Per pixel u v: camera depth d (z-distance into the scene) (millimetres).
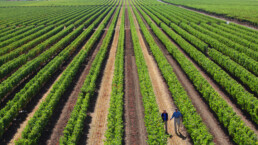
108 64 41219
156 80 34062
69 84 32031
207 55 45469
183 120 22688
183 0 191625
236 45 46062
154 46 46781
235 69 33562
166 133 21719
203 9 116438
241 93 25641
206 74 35969
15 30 73062
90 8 145000
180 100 24844
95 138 21469
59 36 60375
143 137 21438
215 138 20953
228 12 100125
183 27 70875
